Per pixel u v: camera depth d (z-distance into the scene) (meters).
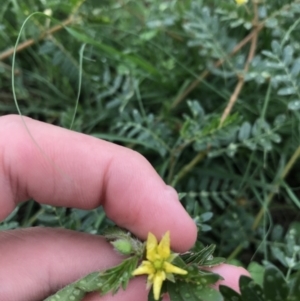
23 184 0.09
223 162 0.13
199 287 0.07
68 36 0.13
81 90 0.14
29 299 0.08
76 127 0.13
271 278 0.06
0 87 0.14
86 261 0.09
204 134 0.11
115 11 0.13
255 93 0.13
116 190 0.09
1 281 0.08
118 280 0.07
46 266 0.09
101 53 0.13
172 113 0.13
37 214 0.11
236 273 0.08
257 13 0.12
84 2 0.13
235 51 0.12
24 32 0.13
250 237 0.11
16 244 0.09
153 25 0.12
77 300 0.08
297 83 0.11
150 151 0.13
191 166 0.12
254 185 0.12
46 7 0.13
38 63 0.14
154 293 0.07
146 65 0.12
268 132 0.11
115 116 0.13
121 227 0.09
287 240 0.11
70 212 0.12
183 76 0.13
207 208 0.12
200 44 0.12
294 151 0.12
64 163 0.09
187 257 0.08
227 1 0.12
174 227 0.09
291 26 0.12
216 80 0.13
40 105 0.14
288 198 0.12
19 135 0.08
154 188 0.09
